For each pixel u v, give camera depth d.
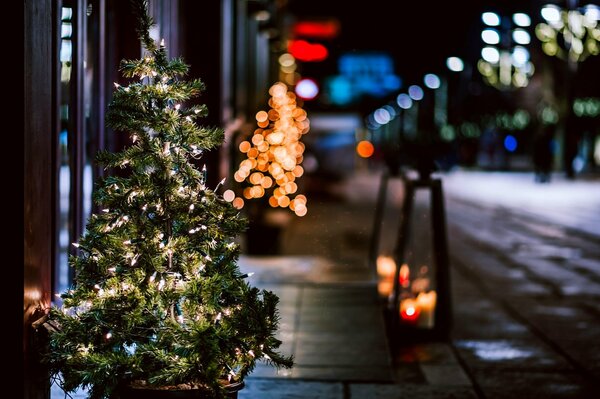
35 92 5.07
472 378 8.26
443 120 79.38
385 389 7.70
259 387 7.55
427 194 11.48
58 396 6.94
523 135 81.81
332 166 56.09
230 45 18.81
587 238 20.92
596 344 9.73
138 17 5.15
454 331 10.36
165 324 4.91
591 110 60.00
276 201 20.50
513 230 22.78
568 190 40.22
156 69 5.13
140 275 4.93
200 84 5.18
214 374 4.67
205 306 4.89
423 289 9.71
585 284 13.94
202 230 5.10
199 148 5.30
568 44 44.16
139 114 5.04
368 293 10.97
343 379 7.84
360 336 9.09
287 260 13.77
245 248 14.38
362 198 33.34
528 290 13.34
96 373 4.67
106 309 4.83
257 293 5.03
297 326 9.45
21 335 4.89
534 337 10.07
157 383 4.77
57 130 6.89
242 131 21.11
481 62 47.19
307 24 50.56
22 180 4.88
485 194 37.69
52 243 7.23
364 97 57.19
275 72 41.06
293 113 28.80
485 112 80.19
